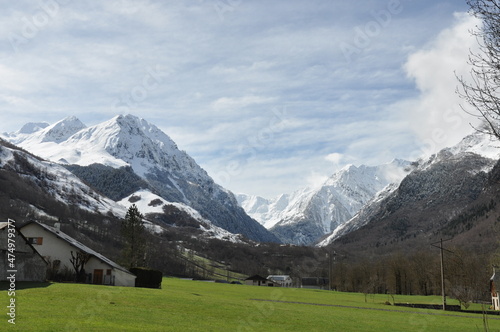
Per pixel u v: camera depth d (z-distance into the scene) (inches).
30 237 3189.0
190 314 1788.9
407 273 6486.2
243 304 2351.1
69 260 3152.1
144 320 1523.1
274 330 1568.7
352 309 2701.8
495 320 2410.2
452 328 1942.7
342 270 7470.5
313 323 1839.3
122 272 3238.2
